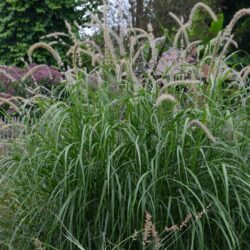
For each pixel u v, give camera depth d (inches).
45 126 171.8
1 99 184.9
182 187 159.2
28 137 174.7
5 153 193.2
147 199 153.6
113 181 152.6
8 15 616.7
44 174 168.9
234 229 157.6
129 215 147.6
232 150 159.3
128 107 162.2
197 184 149.6
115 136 161.8
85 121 163.5
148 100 165.6
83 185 154.5
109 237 158.1
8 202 178.7
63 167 165.6
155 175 150.9
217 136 168.1
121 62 175.6
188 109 161.0
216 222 151.9
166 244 157.2
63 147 166.9
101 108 165.8
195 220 147.3
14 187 175.9
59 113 165.2
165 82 174.7
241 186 159.6
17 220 170.4
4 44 621.6
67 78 179.2
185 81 158.9
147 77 184.7
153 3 464.4
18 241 171.3
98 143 160.7
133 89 175.8
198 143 153.8
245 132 171.0
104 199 158.2
